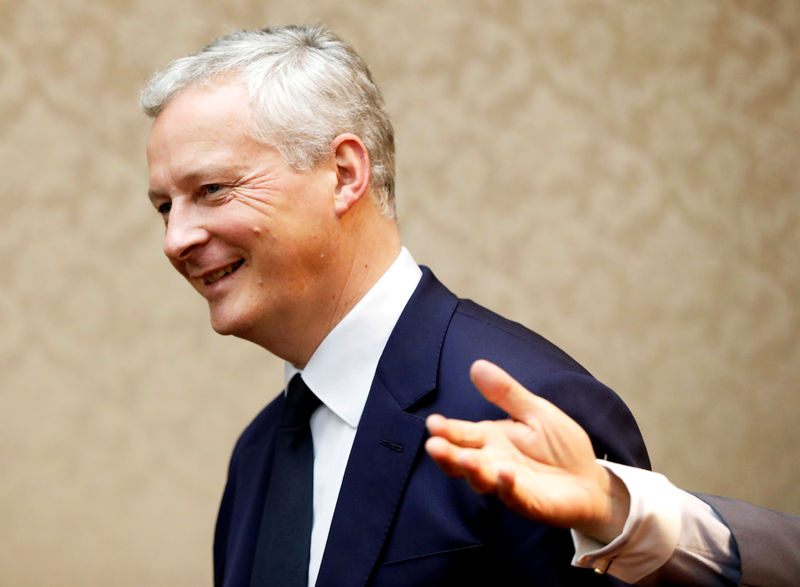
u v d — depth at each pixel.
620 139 6.11
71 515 5.62
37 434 5.61
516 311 5.99
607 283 6.09
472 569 1.88
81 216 5.70
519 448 1.46
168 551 5.68
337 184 2.16
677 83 6.18
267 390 5.87
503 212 6.00
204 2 5.75
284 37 2.20
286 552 2.12
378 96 2.33
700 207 6.21
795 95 6.35
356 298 2.20
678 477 6.12
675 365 6.15
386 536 1.95
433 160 5.93
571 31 6.07
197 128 2.07
